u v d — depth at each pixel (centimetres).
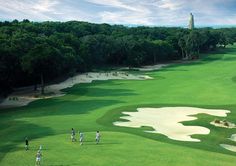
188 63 18812
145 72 15388
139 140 4959
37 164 3884
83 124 6144
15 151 4409
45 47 9756
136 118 6762
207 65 17262
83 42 16862
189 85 10962
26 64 9294
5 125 6147
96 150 4412
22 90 10656
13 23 18838
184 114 7069
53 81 12388
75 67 14075
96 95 9606
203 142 5156
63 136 5203
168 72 15038
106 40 17700
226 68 15725
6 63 8969
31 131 5609
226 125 6188
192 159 4094
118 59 18138
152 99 8806
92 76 13800
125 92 9994
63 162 3959
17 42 10788
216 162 4022
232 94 9300
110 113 7106
